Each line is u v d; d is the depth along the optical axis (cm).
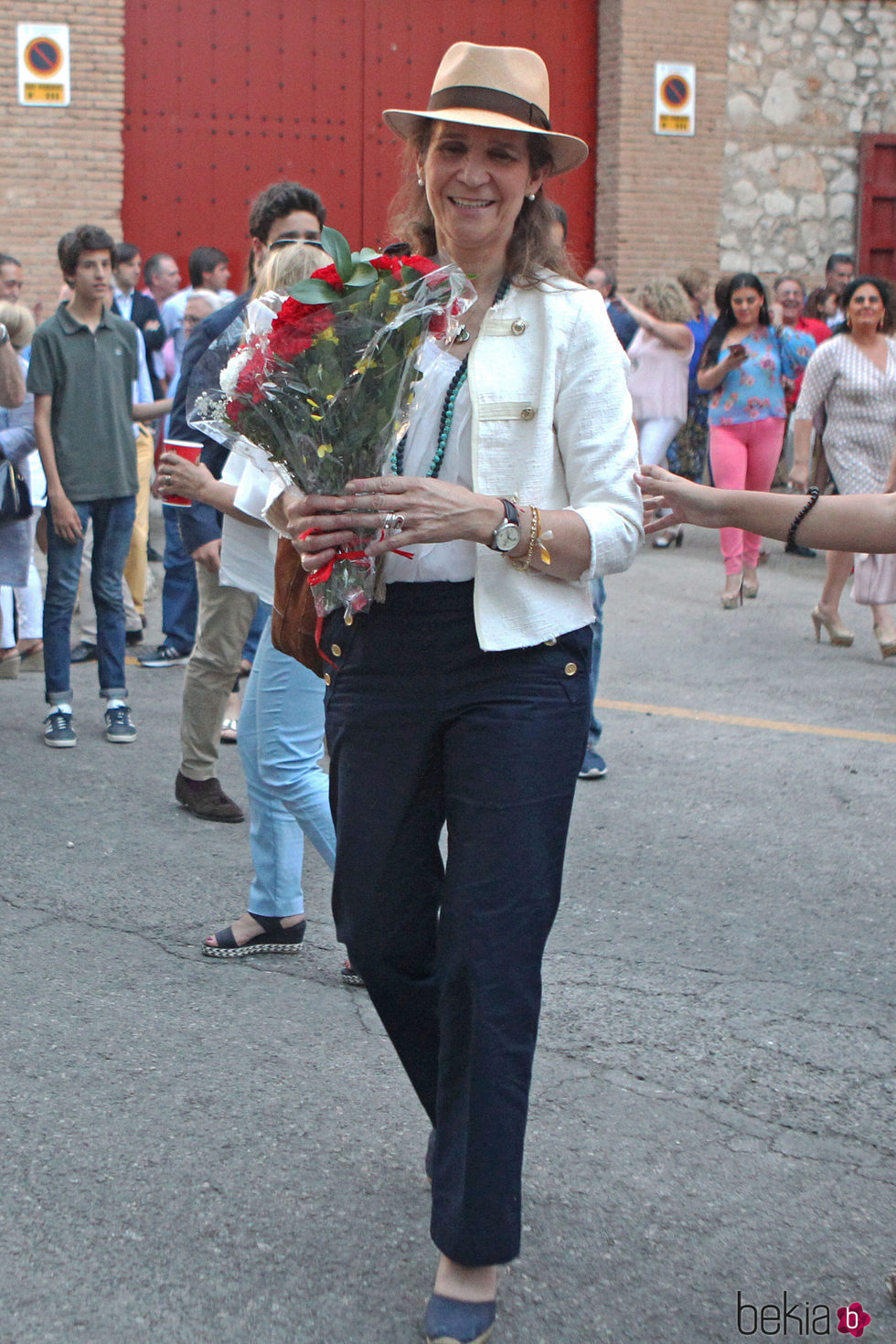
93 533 631
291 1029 364
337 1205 288
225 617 507
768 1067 351
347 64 1385
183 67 1339
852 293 852
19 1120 315
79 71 1276
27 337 615
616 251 1461
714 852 507
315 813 391
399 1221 284
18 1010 369
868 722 690
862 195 1546
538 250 259
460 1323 246
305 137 1380
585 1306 261
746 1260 275
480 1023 244
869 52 1535
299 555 274
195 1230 278
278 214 454
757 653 833
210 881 468
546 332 251
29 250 1288
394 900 262
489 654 250
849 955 421
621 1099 334
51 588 615
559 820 253
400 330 235
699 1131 321
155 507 1253
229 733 627
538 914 249
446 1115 250
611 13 1437
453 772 252
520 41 1438
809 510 274
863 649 848
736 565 950
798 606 969
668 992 391
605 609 945
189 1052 349
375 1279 266
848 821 545
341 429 239
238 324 322
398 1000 272
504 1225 244
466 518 239
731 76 1491
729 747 641
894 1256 278
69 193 1291
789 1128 323
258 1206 287
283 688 381
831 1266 274
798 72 1514
